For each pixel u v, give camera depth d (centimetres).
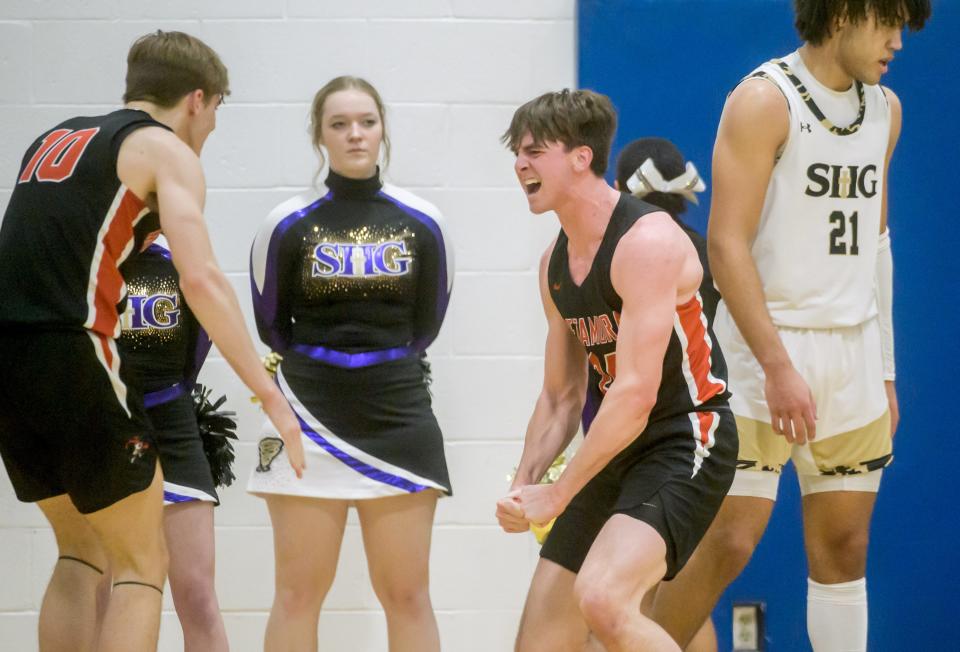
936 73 1447
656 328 897
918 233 1455
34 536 1441
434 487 1176
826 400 1114
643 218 926
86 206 926
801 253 1097
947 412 1453
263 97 1451
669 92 1443
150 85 1014
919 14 1048
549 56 1456
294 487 1155
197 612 1135
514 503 920
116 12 1445
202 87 1027
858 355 1121
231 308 935
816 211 1094
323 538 1165
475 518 1455
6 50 1442
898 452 1452
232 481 1359
